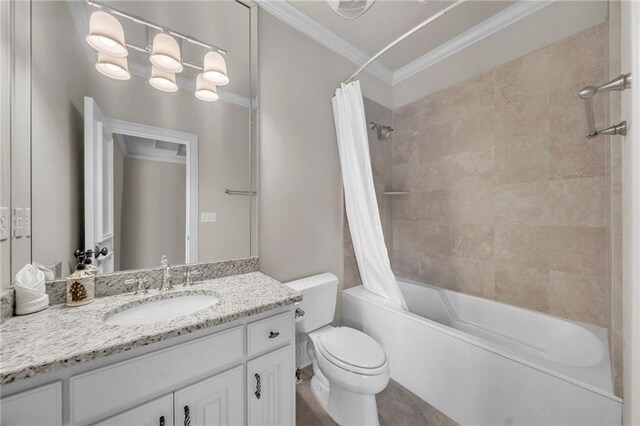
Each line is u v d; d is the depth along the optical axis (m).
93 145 1.03
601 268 1.36
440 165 2.08
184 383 0.78
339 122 1.83
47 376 0.60
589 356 1.28
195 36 1.27
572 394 0.97
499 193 1.75
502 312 1.70
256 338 0.94
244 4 1.41
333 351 1.29
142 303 0.99
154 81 1.17
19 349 0.62
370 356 1.26
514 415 1.11
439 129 2.08
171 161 1.22
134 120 1.13
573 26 1.44
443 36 1.88
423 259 2.22
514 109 1.67
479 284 1.86
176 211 1.24
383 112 2.33
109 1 1.07
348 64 2.02
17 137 0.84
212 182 1.34
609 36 1.07
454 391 1.32
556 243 1.51
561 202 1.49
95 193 1.04
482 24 1.75
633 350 0.61
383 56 2.12
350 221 1.90
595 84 1.37
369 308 1.76
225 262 1.34
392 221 2.45
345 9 1.38
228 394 0.86
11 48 0.82
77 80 0.99
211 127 1.33
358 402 1.24
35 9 0.89
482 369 1.22
